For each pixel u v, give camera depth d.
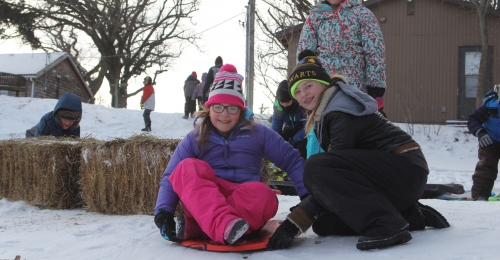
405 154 2.59
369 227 2.43
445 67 16.44
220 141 2.96
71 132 5.57
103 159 4.19
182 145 3.00
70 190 4.56
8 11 26.36
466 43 16.33
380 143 2.64
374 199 2.44
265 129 3.05
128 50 35.81
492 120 5.28
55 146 4.52
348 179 2.47
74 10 31.09
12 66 31.95
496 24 16.12
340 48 3.98
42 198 4.57
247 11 14.22
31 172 4.66
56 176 4.51
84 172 4.31
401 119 16.56
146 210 4.13
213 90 2.92
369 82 3.95
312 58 2.85
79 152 4.54
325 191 2.49
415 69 16.58
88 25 32.22
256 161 3.04
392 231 2.38
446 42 16.44
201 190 2.56
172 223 2.78
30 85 30.94
